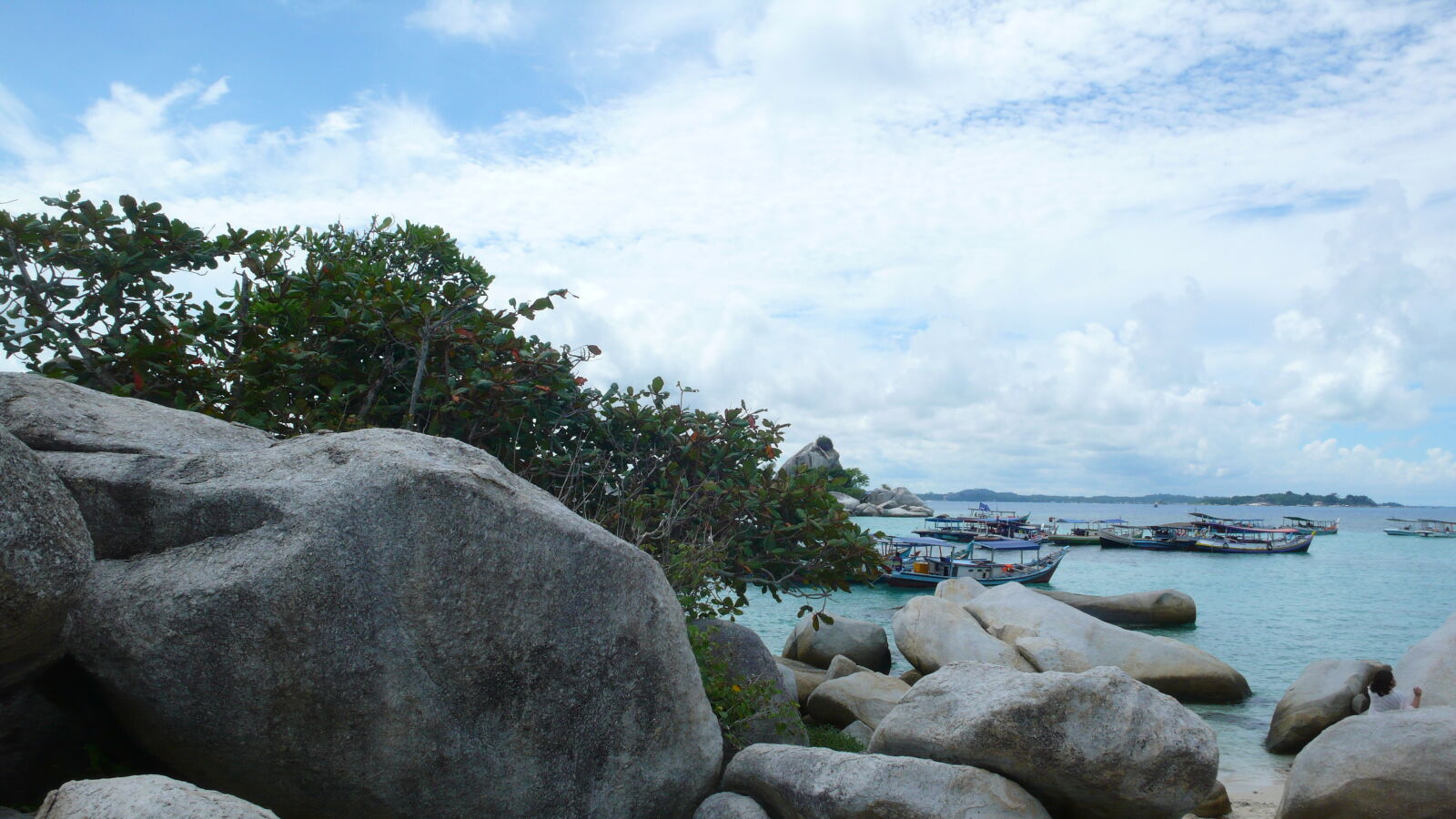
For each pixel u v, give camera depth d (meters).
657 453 12.05
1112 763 6.70
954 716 7.33
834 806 6.64
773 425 12.30
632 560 6.37
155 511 5.30
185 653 4.85
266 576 4.91
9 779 5.13
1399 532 105.25
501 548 5.65
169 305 10.03
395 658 5.22
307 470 5.50
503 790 5.64
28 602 4.33
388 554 5.23
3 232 8.88
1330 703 14.55
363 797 5.25
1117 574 53.25
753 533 11.57
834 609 35.31
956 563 43.19
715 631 9.86
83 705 5.31
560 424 11.49
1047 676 7.21
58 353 9.21
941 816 6.43
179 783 4.03
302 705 5.01
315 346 10.20
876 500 124.00
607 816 6.12
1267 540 73.31
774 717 9.32
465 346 10.56
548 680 5.84
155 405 6.72
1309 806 8.83
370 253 13.47
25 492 4.37
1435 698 13.81
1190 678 18.16
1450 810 8.17
